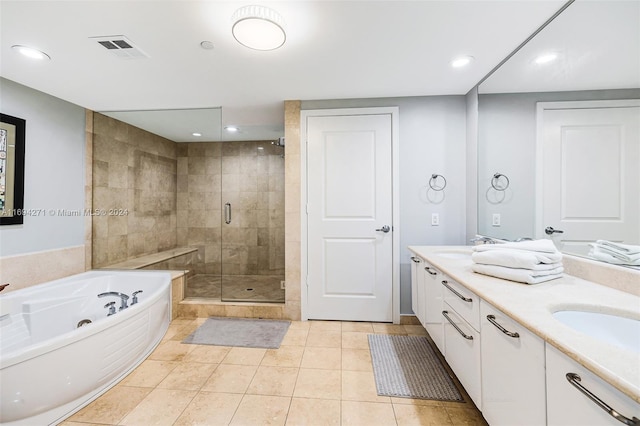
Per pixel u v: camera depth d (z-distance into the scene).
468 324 1.33
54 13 1.35
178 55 1.76
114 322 1.68
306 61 1.85
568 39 1.36
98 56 1.77
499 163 1.99
